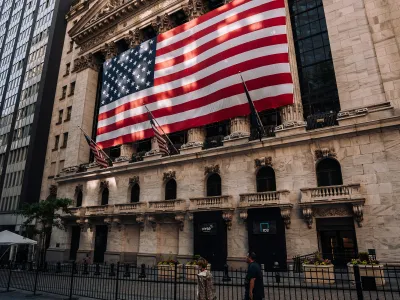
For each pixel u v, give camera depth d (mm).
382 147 15109
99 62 35375
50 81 39750
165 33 25750
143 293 10961
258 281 6891
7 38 53188
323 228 15992
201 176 20906
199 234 19203
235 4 21625
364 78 16734
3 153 42094
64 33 42906
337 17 18562
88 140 25094
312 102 19391
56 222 27453
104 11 34094
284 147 18000
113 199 25578
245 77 19469
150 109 24219
